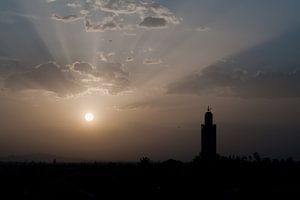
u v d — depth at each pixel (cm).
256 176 12800
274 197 11162
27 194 11756
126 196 12025
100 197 11925
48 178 14800
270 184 12288
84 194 11619
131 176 14038
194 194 11794
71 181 13875
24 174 16200
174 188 12338
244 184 12225
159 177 13575
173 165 14575
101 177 14200
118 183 13250
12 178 14838
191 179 12875
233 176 12950
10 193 11938
